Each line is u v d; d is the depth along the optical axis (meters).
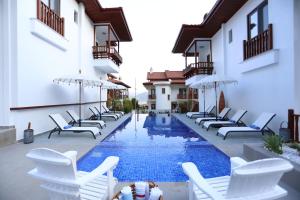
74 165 2.55
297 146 5.11
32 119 8.73
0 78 7.50
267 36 9.09
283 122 7.82
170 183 4.30
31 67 8.55
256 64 9.75
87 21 15.38
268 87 9.20
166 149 7.30
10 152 6.34
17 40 7.66
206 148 7.30
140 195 2.91
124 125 13.95
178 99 30.89
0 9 7.50
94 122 11.47
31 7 8.52
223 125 11.14
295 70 7.50
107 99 23.95
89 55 15.84
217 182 3.37
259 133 9.54
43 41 9.51
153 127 13.00
